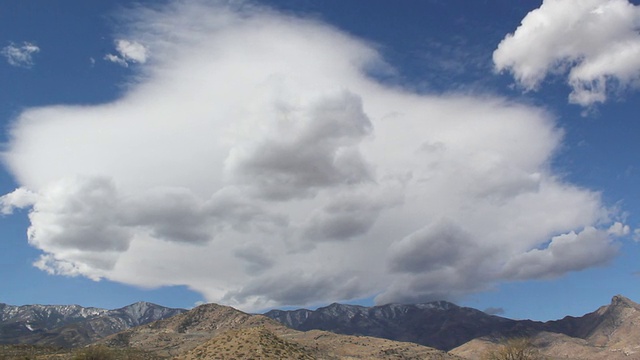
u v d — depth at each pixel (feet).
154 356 590.55
